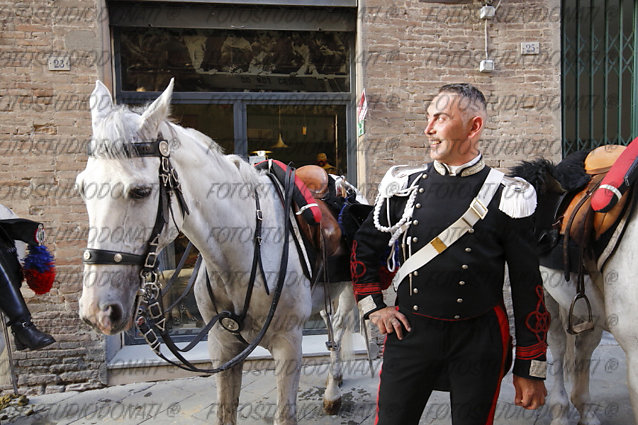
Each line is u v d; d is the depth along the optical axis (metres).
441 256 1.43
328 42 4.20
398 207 1.56
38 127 3.50
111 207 1.27
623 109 4.45
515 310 1.46
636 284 1.78
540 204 2.54
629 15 4.37
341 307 3.19
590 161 2.38
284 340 1.92
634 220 1.82
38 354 3.54
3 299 2.56
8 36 3.45
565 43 4.33
